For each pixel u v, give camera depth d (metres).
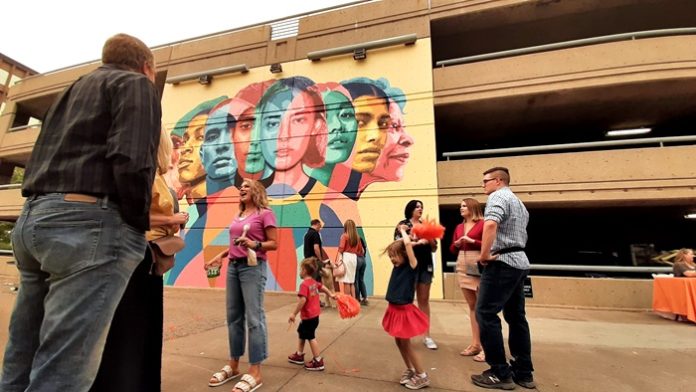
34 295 1.38
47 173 1.30
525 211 3.00
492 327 2.79
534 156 8.22
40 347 1.21
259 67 10.59
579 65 8.33
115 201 1.33
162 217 1.67
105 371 1.40
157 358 1.63
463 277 3.74
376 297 7.98
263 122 10.11
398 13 9.79
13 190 13.31
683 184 7.32
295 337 4.22
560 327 5.07
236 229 2.95
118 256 1.32
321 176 9.20
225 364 3.19
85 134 1.35
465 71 9.09
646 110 9.37
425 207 8.28
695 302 5.36
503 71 8.84
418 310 2.79
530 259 12.98
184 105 11.05
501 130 11.11
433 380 2.88
